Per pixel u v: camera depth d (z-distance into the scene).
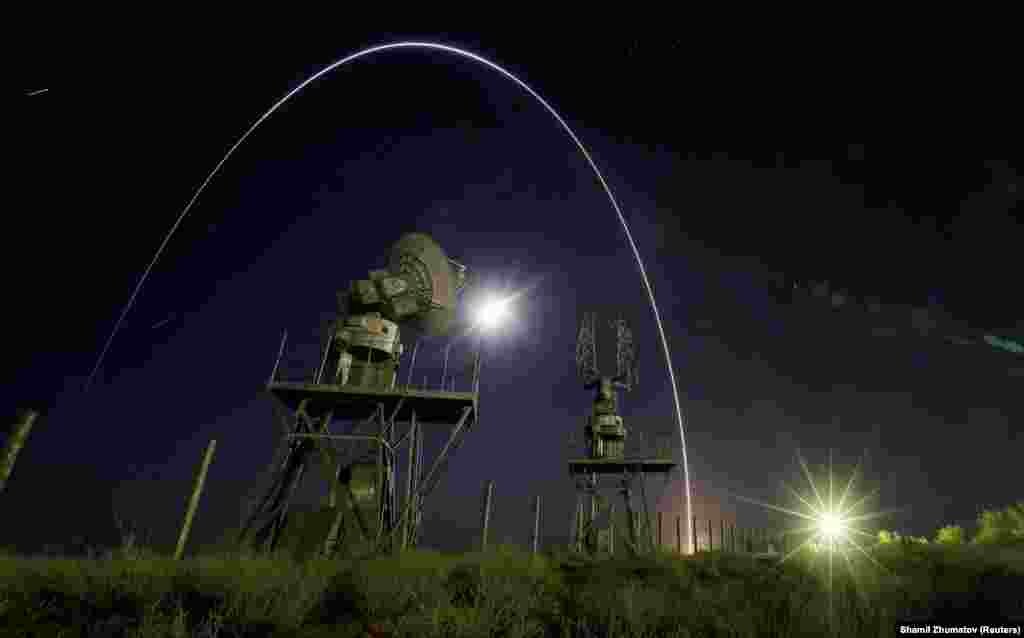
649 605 8.30
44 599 7.61
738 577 12.20
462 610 7.80
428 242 22.61
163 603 7.73
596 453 32.50
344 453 18.06
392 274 21.39
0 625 6.57
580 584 10.84
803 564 13.13
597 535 27.70
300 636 6.85
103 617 7.11
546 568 12.41
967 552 14.17
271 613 7.29
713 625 7.79
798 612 8.02
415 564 11.76
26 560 10.02
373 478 17.66
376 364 19.52
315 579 9.16
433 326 21.50
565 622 7.97
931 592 9.38
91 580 8.43
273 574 9.39
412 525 17.25
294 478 18.14
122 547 10.42
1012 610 8.44
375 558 13.57
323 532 16.17
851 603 8.50
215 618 7.10
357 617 7.70
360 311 20.11
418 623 6.99
